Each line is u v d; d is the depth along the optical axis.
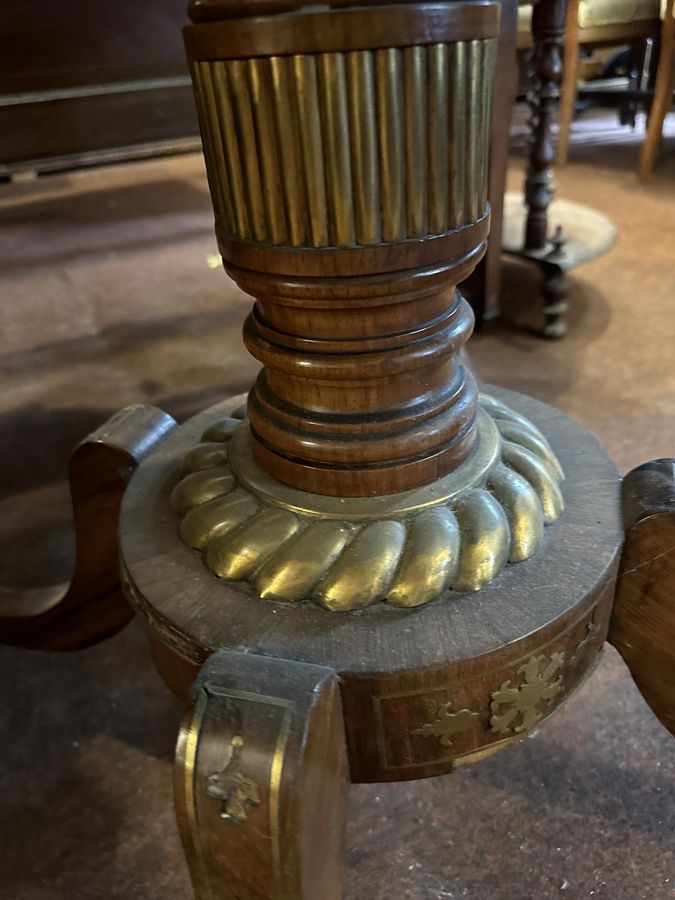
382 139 0.38
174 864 0.72
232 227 0.44
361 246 0.41
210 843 0.42
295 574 0.49
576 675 0.53
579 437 0.66
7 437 1.42
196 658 0.48
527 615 0.47
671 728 0.62
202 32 0.38
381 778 0.51
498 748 0.51
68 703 0.89
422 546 0.48
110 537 0.76
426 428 0.50
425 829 0.73
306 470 0.51
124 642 0.98
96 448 0.68
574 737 0.81
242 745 0.40
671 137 3.31
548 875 0.68
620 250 2.04
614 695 0.85
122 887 0.70
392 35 0.36
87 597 0.83
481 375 1.48
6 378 1.63
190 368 1.62
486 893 0.67
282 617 0.48
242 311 1.90
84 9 0.75
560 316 1.60
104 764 0.82
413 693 0.45
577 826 0.72
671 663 0.57
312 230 0.41
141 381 1.58
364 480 0.50
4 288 2.10
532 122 1.50
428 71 0.37
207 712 0.41
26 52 0.74
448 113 0.39
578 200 2.48
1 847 0.74
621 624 0.57
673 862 0.69
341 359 0.46
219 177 0.43
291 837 0.40
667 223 2.23
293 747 0.39
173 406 1.47
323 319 0.45
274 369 0.50
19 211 2.86
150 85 0.81
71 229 2.61
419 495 0.51
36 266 2.26
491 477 0.54
